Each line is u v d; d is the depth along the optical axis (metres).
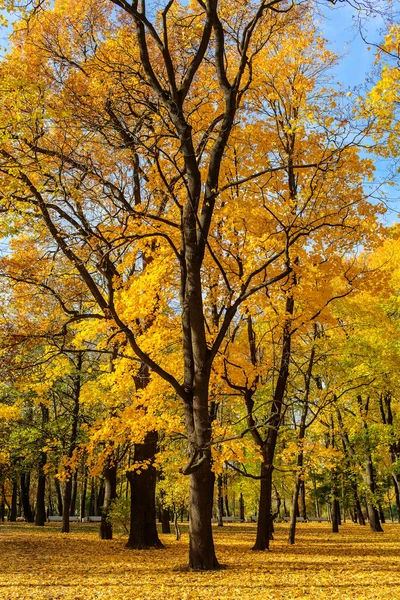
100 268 8.70
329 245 11.40
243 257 10.48
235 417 20.39
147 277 9.28
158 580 7.97
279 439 19.70
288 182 12.45
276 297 11.20
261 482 13.81
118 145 9.08
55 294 9.41
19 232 8.05
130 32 10.05
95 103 9.35
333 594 6.97
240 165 11.27
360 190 10.88
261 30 10.34
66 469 10.52
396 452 19.34
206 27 8.70
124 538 16.50
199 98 10.48
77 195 8.17
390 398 19.98
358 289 11.71
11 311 10.95
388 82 8.11
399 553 12.91
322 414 18.86
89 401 12.50
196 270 8.80
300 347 15.41
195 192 8.79
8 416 13.23
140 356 8.59
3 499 33.03
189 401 8.84
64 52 9.95
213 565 8.97
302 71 11.91
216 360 10.98
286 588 7.36
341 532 22.34
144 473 13.77
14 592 7.13
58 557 11.38
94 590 7.24
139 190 12.61
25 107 7.31
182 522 32.59
